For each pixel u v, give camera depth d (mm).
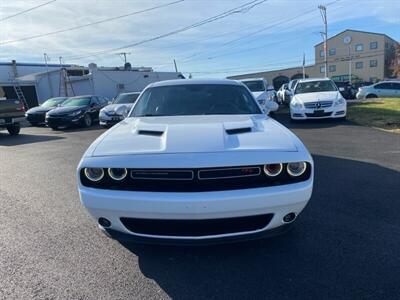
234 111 4387
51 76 36875
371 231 3635
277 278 2859
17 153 9469
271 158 2867
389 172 5691
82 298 2674
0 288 2826
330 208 4270
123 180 2883
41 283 2887
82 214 4418
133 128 3691
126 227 2947
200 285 2807
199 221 2805
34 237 3768
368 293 2625
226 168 2801
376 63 76812
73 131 15234
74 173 6691
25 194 5383
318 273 2906
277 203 2832
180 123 3697
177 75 43562
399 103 16375
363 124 11227
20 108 14523
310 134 9844
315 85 13539
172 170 2799
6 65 41781
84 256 3309
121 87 37375
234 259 3162
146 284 2840
